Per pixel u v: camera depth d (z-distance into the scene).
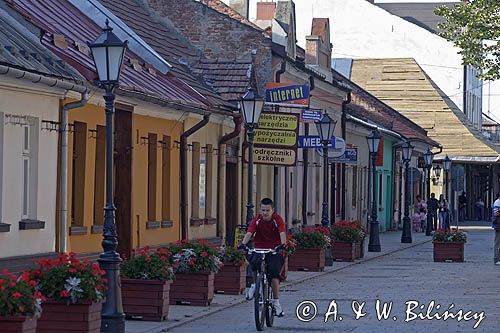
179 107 44.22
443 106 134.38
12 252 31.69
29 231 32.81
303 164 73.06
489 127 177.25
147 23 58.16
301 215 73.00
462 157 132.50
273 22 62.62
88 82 35.09
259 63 60.19
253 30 60.59
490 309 36.84
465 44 64.06
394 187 112.50
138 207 42.75
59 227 35.09
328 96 78.62
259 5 76.56
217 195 54.94
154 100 41.09
